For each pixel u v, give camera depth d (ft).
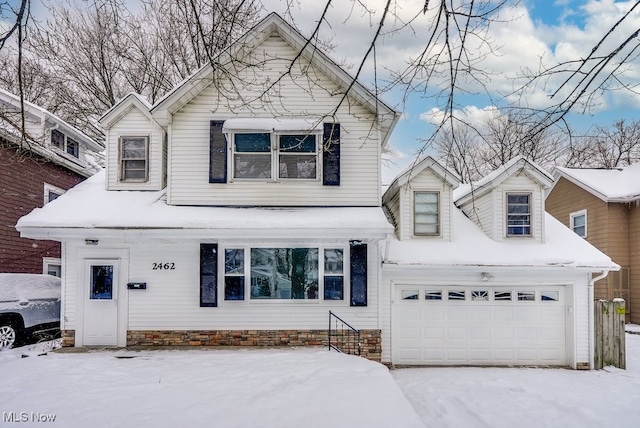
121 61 66.85
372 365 26.32
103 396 20.11
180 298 33.78
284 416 17.38
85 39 63.72
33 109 43.75
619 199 56.59
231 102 35.27
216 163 34.73
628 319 56.90
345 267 34.17
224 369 25.31
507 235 37.78
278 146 35.27
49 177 51.03
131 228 31.30
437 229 37.52
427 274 35.78
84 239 32.53
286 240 34.14
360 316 34.01
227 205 34.83
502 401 26.84
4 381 22.88
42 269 50.39
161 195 36.14
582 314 35.88
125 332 33.47
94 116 69.21
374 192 35.24
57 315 39.11
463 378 31.63
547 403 26.61
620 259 57.62
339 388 21.18
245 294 33.78
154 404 18.93
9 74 48.08
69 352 31.22
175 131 35.12
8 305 34.58
